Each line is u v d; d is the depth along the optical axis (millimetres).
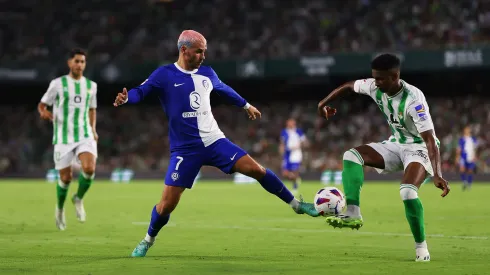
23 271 19734
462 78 114875
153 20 123125
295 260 22391
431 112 112938
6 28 128750
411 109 21219
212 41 117188
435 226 35438
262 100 125250
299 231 32906
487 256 23219
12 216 42625
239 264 21250
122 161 119625
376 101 22516
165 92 22422
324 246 26656
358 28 112312
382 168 22422
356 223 21172
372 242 28188
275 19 117812
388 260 22328
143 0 126125
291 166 79562
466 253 24109
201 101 22484
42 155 121688
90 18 126125
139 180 110688
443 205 52219
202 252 24703
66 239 29422
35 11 128500
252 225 36344
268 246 26703
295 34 114812
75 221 38906
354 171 21719
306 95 123562
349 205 21422
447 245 26750
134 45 120062
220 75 108875
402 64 100688
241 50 114812
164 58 116938
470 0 109062
